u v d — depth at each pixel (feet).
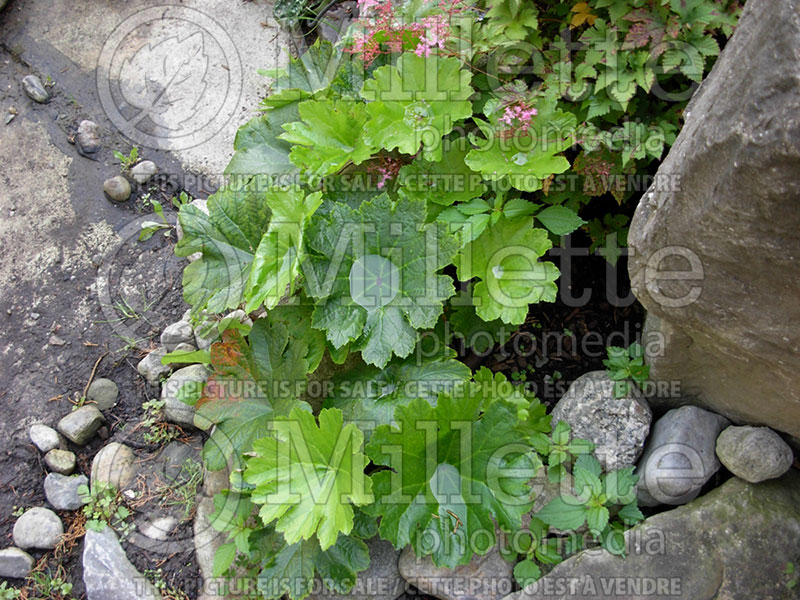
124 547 5.15
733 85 3.35
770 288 3.61
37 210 6.44
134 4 7.34
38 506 5.36
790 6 3.04
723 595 4.25
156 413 5.59
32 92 6.84
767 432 4.47
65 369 5.82
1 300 6.11
